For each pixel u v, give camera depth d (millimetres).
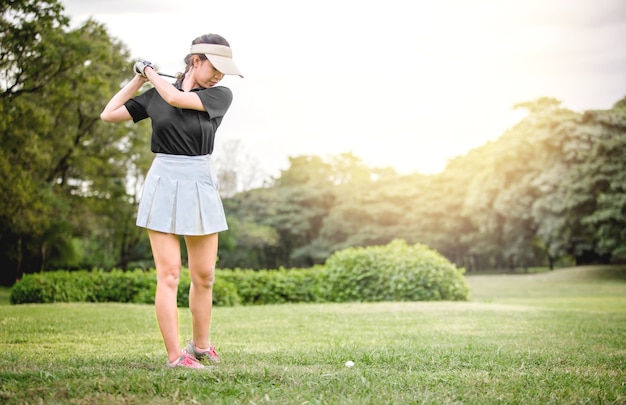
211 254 3596
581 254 35531
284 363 3822
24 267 27797
